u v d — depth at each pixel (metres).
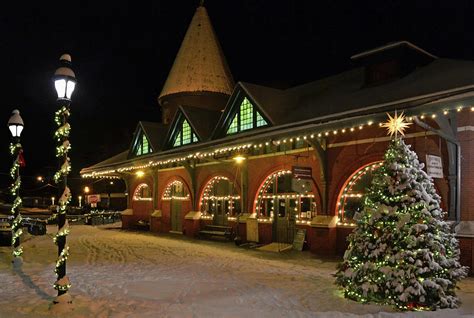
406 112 11.26
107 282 10.46
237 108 20.56
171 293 9.21
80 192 57.09
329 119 13.44
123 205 51.56
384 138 14.16
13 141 13.24
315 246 16.08
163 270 12.35
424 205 8.08
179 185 25.78
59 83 8.30
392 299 7.84
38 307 8.00
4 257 14.99
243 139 16.98
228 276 11.36
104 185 54.19
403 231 7.99
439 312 7.49
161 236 23.98
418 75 15.15
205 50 31.03
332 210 15.70
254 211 19.42
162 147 25.78
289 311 7.63
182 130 24.86
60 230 8.16
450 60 15.34
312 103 18.11
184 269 12.55
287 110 18.92
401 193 8.22
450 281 7.96
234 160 20.81
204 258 15.03
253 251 17.16
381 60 16.41
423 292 7.64
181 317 7.24
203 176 23.17
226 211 21.97
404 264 7.85
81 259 14.70
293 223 17.84
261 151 19.20
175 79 31.00
